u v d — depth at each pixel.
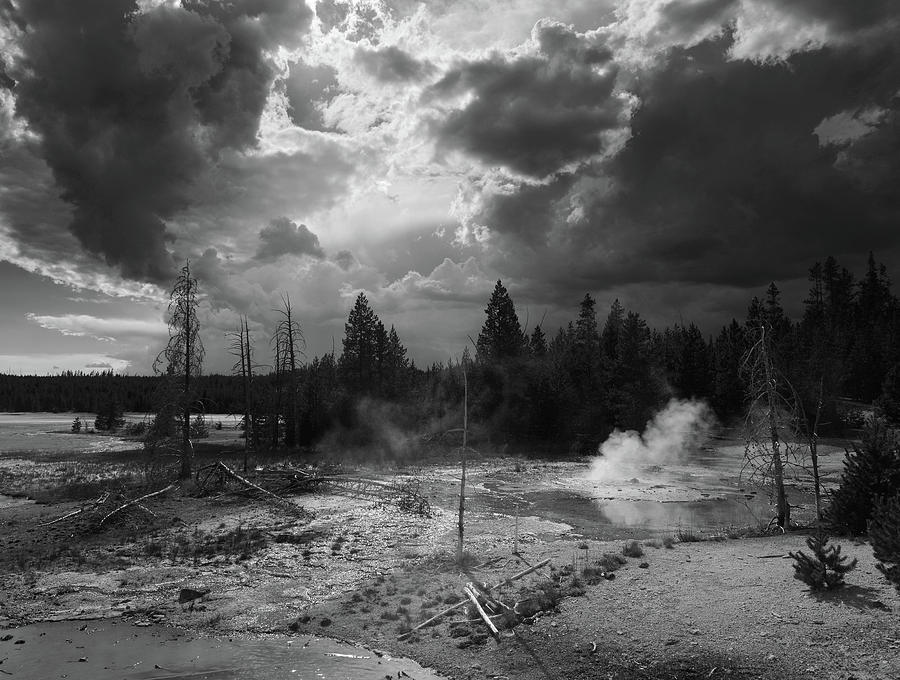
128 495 26.92
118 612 13.55
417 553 18.14
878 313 106.38
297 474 31.95
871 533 11.38
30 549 18.94
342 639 11.88
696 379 70.38
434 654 10.84
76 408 173.75
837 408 56.50
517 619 11.58
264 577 15.97
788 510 19.02
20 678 10.16
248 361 38.03
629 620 10.84
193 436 34.72
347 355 67.38
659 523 23.61
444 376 68.00
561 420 60.06
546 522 23.69
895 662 8.29
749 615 10.41
